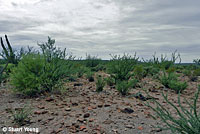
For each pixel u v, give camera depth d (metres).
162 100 6.45
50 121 4.14
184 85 7.96
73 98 6.18
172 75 9.52
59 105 5.34
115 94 6.99
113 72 9.14
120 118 4.42
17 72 6.95
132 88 8.23
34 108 5.04
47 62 7.14
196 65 17.28
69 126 3.86
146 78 10.95
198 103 6.15
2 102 5.59
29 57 7.09
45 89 6.85
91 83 9.00
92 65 16.55
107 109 5.07
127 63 8.92
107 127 3.89
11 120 4.18
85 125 3.96
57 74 7.02
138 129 3.84
